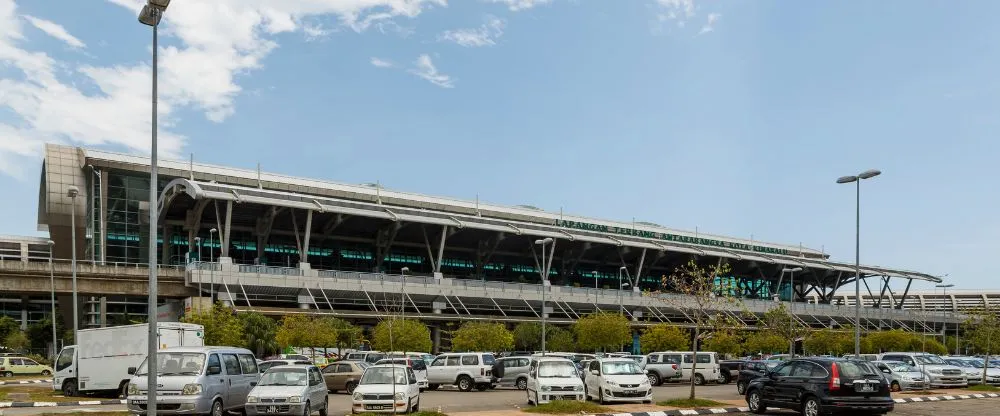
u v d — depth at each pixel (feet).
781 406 80.23
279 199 276.62
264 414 71.72
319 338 211.20
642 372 97.25
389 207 309.63
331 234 341.21
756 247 459.32
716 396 112.98
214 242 320.09
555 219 392.68
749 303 350.84
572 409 83.71
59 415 81.05
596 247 378.53
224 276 253.65
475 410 88.58
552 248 335.47
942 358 153.79
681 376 146.92
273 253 331.57
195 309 203.62
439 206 367.45
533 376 95.35
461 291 297.53
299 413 71.72
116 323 305.94
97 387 110.83
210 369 74.13
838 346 269.23
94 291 245.65
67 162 329.31
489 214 379.14
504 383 134.00
